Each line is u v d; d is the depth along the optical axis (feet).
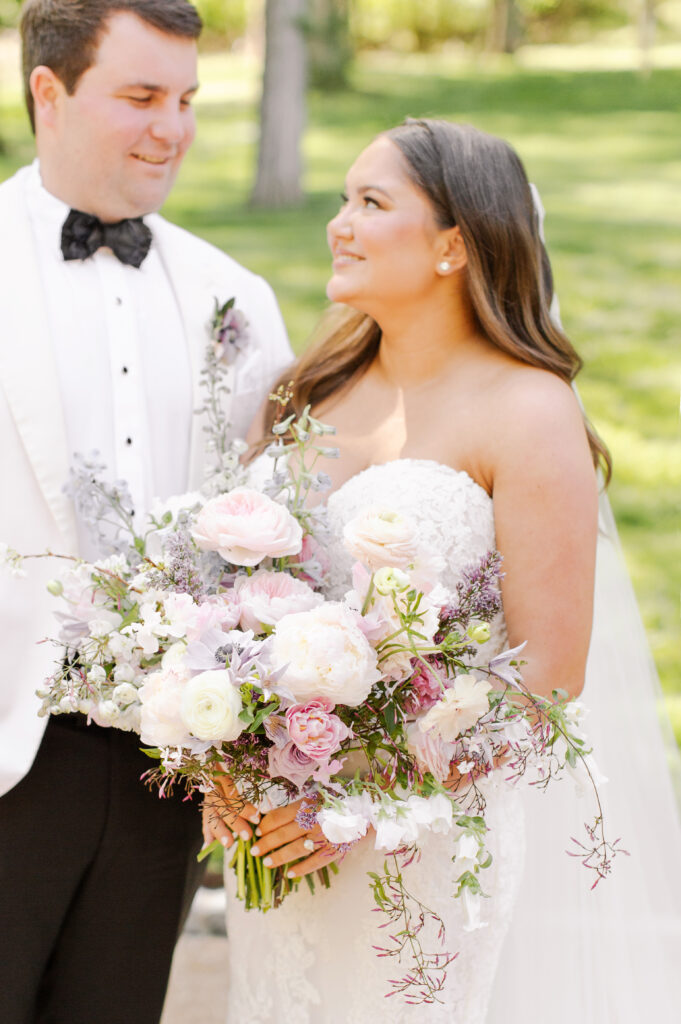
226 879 7.22
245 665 5.32
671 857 7.54
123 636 5.87
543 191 32.42
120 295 7.56
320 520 6.20
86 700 5.92
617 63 48.47
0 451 7.04
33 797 7.06
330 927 6.59
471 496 6.49
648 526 18.11
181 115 7.47
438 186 6.64
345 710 5.78
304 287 25.71
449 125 6.87
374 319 7.04
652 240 28.19
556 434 6.40
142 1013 7.47
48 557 7.06
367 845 6.47
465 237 6.65
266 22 31.65
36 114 7.47
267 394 7.90
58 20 7.14
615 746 7.55
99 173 7.36
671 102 41.70
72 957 7.39
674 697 13.89
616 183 32.86
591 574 6.43
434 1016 6.48
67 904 7.26
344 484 6.86
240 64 51.42
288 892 6.52
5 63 43.60
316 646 5.31
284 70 31.76
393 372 7.13
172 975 9.41
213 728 5.23
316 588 6.43
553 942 7.32
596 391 21.81
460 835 5.51
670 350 22.89
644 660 7.66
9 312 7.15
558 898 7.34
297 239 29.07
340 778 5.67
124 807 7.21
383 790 5.64
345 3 45.01
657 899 7.48
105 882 7.30
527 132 38.65
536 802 7.34
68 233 7.45
